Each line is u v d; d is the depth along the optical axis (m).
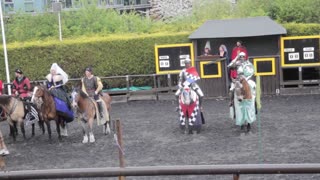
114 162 11.35
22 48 21.84
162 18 30.95
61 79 14.04
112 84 21.88
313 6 23.34
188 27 22.92
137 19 25.59
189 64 14.00
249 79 13.70
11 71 21.97
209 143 12.73
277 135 13.16
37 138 14.70
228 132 13.90
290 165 3.85
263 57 19.73
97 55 21.92
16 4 32.50
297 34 20.80
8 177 4.04
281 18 23.59
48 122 13.74
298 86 20.03
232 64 14.34
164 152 12.05
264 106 17.69
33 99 13.33
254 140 12.78
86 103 13.38
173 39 21.45
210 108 17.89
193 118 13.90
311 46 19.80
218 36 20.19
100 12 26.05
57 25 24.83
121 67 21.97
